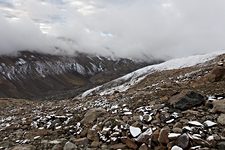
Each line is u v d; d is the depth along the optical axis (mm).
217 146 9508
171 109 12641
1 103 36625
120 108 15078
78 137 12750
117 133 11516
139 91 22672
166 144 10148
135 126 11727
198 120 11273
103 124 12586
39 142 12688
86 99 27422
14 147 12023
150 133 10766
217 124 10758
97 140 11766
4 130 16500
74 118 15086
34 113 22453
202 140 9719
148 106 13727
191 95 12961
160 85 23500
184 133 9984
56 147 11648
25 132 14734
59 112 19156
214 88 15430
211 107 12336
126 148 10805
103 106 17312
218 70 18938
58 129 14320
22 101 39906
